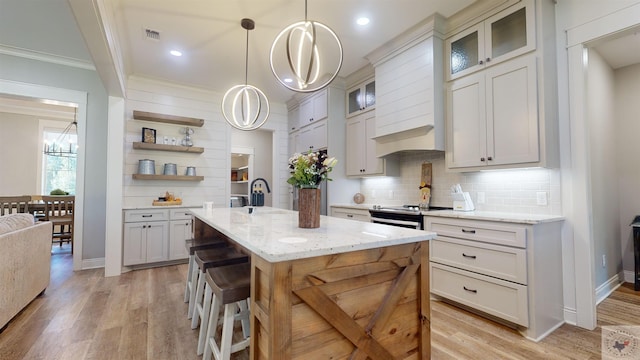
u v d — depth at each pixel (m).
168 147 4.47
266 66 4.05
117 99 3.88
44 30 3.31
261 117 5.50
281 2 2.68
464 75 2.91
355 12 2.85
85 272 3.94
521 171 2.77
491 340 2.17
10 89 3.71
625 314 2.61
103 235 4.22
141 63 3.95
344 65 4.01
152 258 4.11
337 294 1.29
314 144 4.77
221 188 5.01
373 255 1.40
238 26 3.07
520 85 2.49
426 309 1.57
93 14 2.00
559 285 2.44
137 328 2.37
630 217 3.53
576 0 2.45
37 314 2.62
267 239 1.40
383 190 4.28
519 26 2.53
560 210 2.51
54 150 6.18
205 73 4.28
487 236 2.43
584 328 2.36
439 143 3.06
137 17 2.90
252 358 1.29
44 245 3.04
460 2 2.72
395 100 3.44
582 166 2.40
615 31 2.24
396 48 3.41
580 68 2.42
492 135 2.67
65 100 4.02
